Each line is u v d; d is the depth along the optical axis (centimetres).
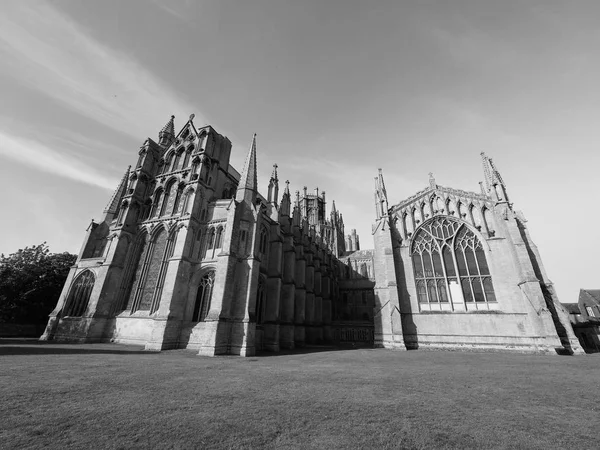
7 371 1381
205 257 3559
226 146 4747
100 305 3731
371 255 8169
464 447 621
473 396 1080
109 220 4956
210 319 2814
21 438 626
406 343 3619
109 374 1411
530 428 740
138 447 597
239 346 2809
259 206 3781
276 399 995
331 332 5753
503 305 3412
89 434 660
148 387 1147
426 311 3697
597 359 2466
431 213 4112
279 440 643
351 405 930
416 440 653
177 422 746
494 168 3897
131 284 3962
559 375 1579
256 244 3384
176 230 3834
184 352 2784
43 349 2480
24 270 4831
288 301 4288
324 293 6047
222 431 691
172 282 3259
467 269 3719
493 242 3656
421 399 1025
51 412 803
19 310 4684
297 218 5191
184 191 3950
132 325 3578
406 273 3956
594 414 866
